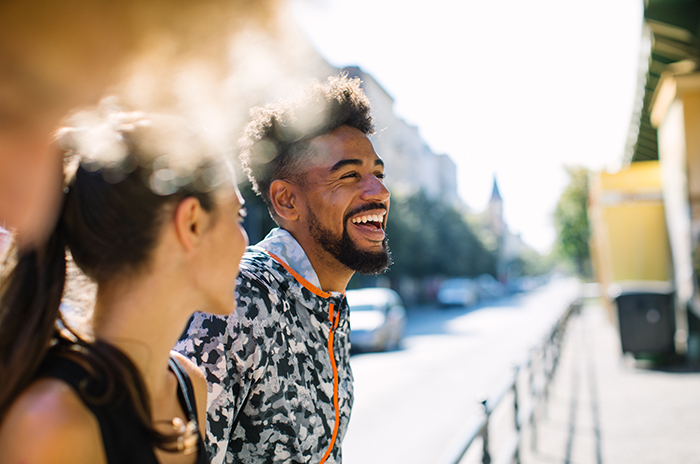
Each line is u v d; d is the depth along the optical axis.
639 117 12.53
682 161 8.67
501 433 5.70
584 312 24.56
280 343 1.24
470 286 40.38
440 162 85.75
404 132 58.19
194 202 0.73
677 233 10.12
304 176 1.45
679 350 9.99
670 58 8.51
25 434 0.60
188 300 0.79
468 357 12.23
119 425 0.68
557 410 6.52
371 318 13.54
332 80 1.47
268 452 1.23
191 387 0.94
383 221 1.53
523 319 24.20
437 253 42.53
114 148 0.61
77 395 0.65
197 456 0.84
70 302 0.78
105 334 0.75
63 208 0.70
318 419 1.30
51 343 0.71
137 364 0.76
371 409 7.48
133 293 0.75
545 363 6.51
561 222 38.09
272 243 1.39
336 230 1.44
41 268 0.66
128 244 0.71
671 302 9.16
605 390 7.51
